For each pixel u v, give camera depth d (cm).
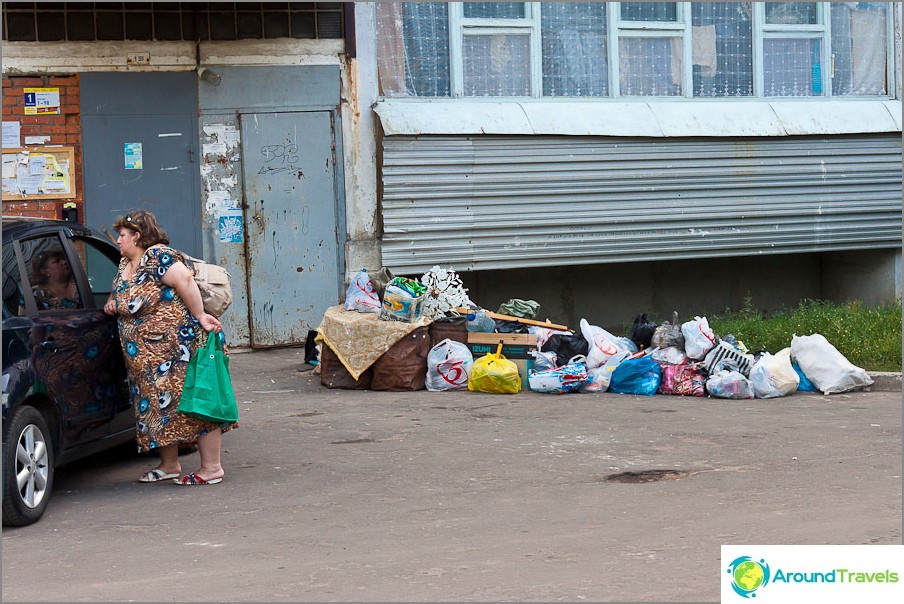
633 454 774
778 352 1085
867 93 1562
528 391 1057
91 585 502
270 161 1294
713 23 1475
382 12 1324
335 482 706
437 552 543
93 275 751
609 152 1400
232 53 1273
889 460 741
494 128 1338
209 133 1274
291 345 1314
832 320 1259
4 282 619
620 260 1427
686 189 1445
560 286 1470
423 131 1307
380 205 1328
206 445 709
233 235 1288
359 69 1311
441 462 759
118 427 725
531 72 1391
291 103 1294
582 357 1077
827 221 1522
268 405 994
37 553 558
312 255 1312
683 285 1537
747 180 1475
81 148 1245
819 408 957
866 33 1554
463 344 1078
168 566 530
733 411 945
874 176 1539
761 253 1498
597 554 534
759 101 1495
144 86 1255
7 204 1232
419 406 980
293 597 478
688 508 622
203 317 696
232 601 474
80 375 673
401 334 1052
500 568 514
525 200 1369
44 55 1228
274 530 594
